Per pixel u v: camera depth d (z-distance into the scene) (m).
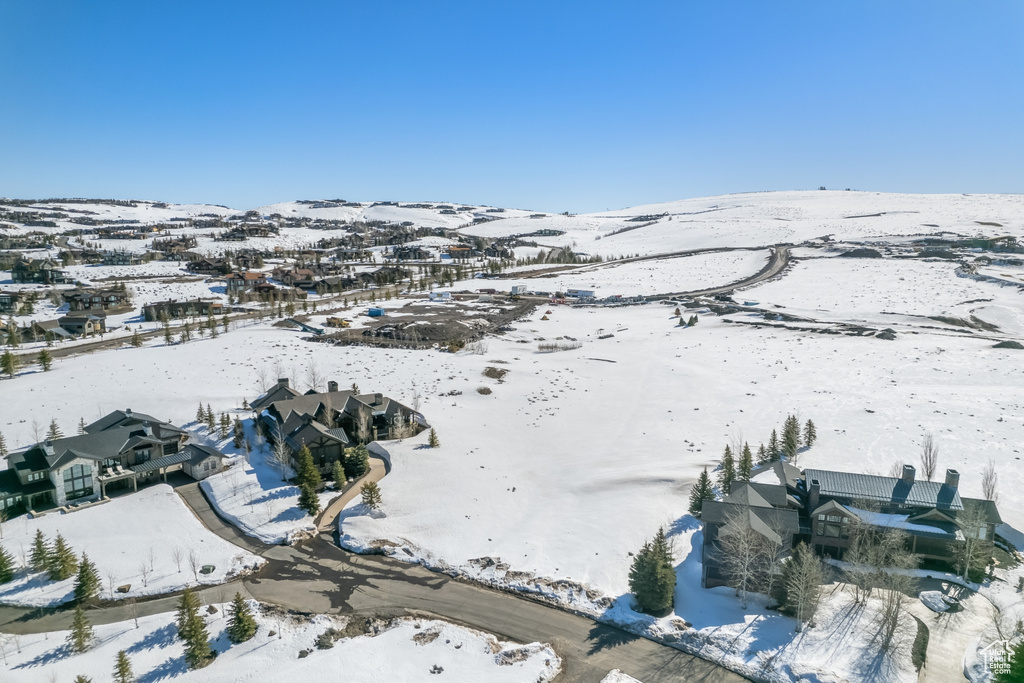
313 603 52.56
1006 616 50.38
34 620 49.31
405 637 48.44
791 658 45.97
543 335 159.62
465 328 161.62
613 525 64.25
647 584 50.97
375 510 66.38
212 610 50.53
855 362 125.06
